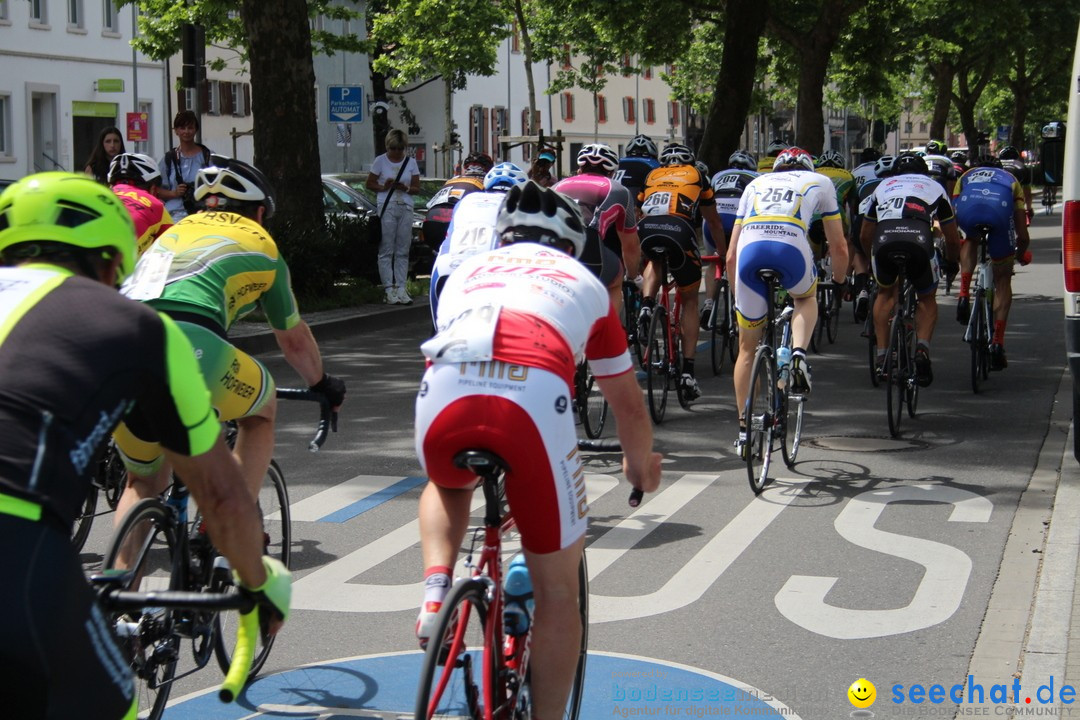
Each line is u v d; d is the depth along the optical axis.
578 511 3.40
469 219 7.24
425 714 3.08
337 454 8.75
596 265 8.16
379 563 6.18
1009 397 10.65
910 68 39.94
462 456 3.28
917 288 9.42
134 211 6.85
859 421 9.67
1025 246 11.34
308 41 17.41
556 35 49.09
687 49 35.81
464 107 60.84
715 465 8.31
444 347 3.34
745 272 7.76
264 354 13.43
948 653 4.89
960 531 6.62
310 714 4.35
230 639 4.78
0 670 2.16
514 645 3.52
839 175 14.05
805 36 33.94
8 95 38.09
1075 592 5.48
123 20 42.59
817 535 6.60
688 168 10.11
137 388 2.44
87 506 6.12
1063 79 59.56
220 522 2.62
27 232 2.57
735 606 5.48
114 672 2.35
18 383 2.30
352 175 22.53
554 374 3.33
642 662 4.84
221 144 48.75
